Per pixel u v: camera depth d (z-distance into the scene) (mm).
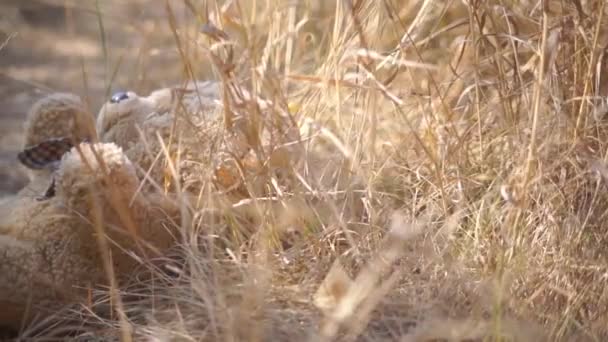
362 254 3932
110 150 3934
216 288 3656
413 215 4145
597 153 4109
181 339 3627
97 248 3947
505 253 3848
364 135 4430
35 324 4004
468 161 4324
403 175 4469
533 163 3994
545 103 4207
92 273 3980
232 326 3475
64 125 4277
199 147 4203
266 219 4023
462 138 4285
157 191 4129
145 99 4496
